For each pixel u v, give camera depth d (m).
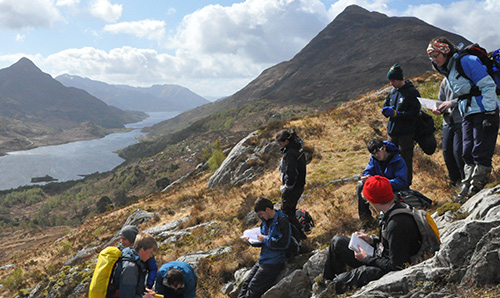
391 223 3.56
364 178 4.76
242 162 19.44
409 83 5.36
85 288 12.78
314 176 12.16
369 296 3.41
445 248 3.15
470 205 4.29
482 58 4.15
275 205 10.91
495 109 4.17
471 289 2.85
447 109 4.82
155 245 3.72
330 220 7.10
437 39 4.31
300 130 18.55
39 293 14.39
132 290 3.52
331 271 4.57
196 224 13.87
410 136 5.42
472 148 4.52
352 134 16.16
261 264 5.41
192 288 4.59
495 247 2.81
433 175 7.32
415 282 3.25
